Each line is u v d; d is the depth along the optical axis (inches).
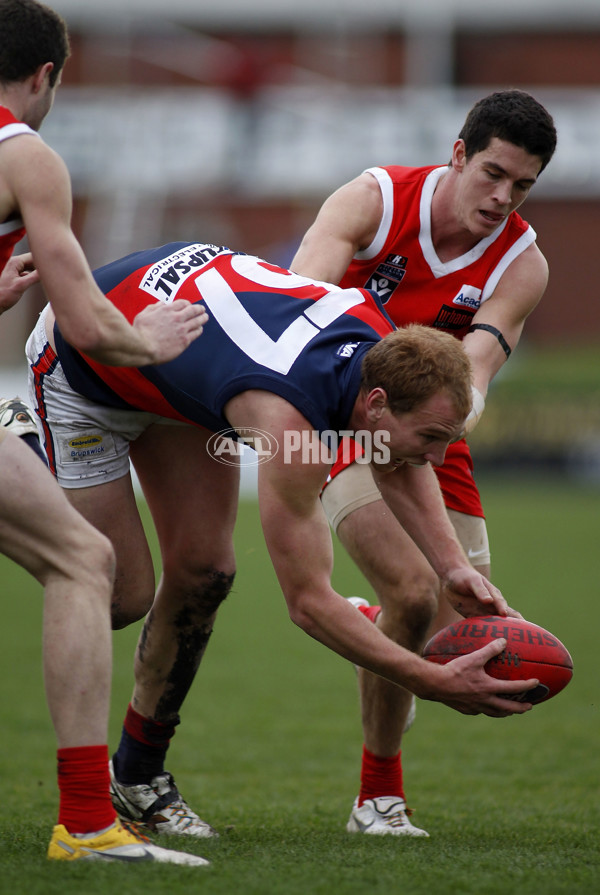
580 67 3720.5
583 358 2886.3
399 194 559.2
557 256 3762.3
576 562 1692.9
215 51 3599.9
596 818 558.9
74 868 375.2
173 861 392.8
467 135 537.6
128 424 505.0
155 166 3216.0
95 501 506.9
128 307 468.4
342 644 425.1
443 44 3676.2
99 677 390.0
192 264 471.8
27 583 1617.9
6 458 389.7
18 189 389.4
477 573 482.9
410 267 564.7
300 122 3243.1
